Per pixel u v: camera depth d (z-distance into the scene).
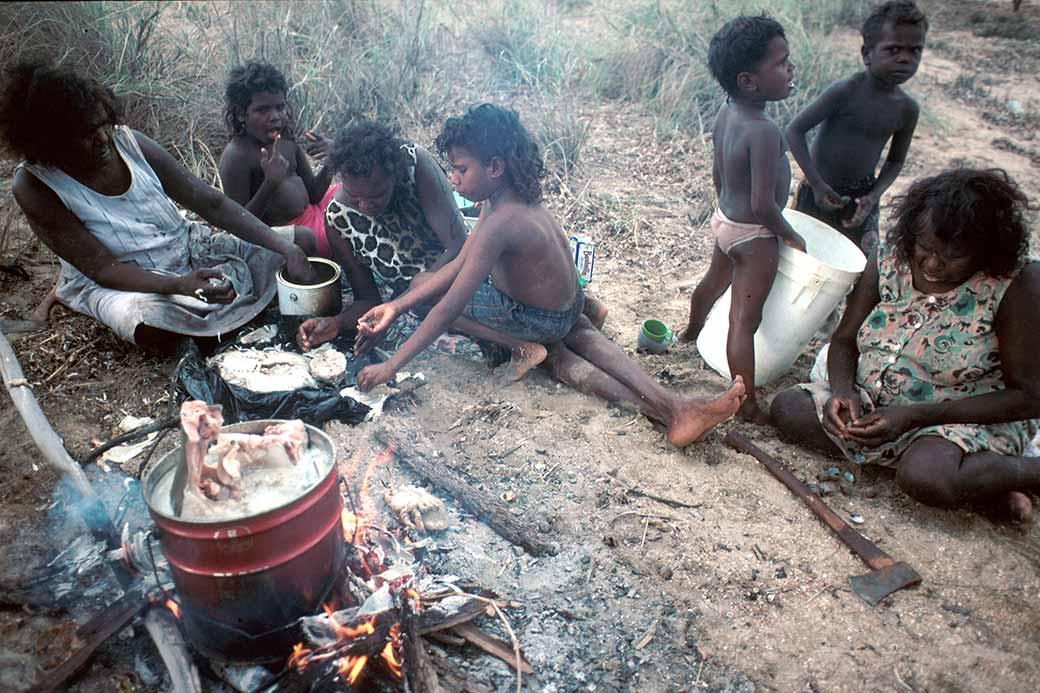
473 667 2.38
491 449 3.24
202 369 3.37
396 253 3.82
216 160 5.52
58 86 3.05
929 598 2.69
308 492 2.01
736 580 2.74
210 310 3.63
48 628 2.37
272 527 1.96
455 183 3.29
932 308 3.00
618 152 6.35
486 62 7.41
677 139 6.55
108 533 2.65
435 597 2.47
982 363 2.94
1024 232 2.72
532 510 2.97
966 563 2.82
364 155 3.31
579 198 5.52
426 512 2.81
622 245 5.13
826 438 3.30
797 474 3.25
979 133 6.94
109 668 2.29
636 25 7.91
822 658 2.48
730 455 3.31
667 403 3.31
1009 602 2.67
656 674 2.42
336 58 6.35
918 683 2.41
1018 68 8.48
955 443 2.97
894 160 4.18
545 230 3.39
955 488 2.93
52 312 3.91
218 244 3.86
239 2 6.48
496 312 3.57
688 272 4.88
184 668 2.21
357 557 2.51
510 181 3.31
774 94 3.32
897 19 3.78
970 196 2.68
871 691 2.38
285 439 2.17
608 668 2.42
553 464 3.19
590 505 3.01
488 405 3.46
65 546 2.68
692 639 2.53
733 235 3.47
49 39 5.86
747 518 2.98
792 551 2.85
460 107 6.62
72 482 2.81
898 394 3.13
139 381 3.51
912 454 3.02
